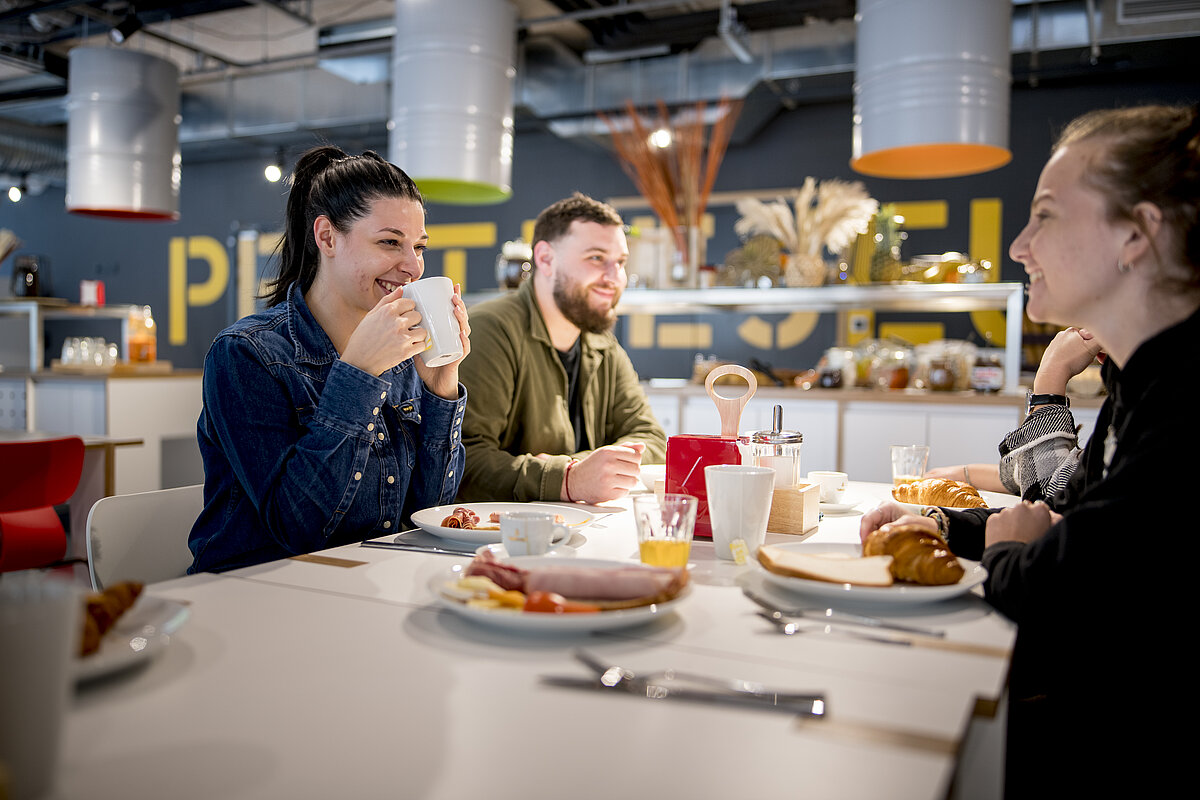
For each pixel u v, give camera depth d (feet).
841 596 2.91
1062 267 3.20
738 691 2.14
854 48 15.98
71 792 1.58
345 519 4.39
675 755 1.79
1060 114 17.35
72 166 17.69
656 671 2.29
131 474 15.94
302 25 20.51
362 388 4.16
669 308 15.34
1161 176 2.96
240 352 4.37
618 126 18.24
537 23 16.38
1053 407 4.75
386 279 4.87
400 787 1.63
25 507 8.38
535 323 6.73
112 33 17.35
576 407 7.20
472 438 5.98
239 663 2.29
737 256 14.20
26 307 18.69
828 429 12.85
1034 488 4.62
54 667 1.54
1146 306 3.07
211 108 22.27
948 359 12.89
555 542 3.81
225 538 4.37
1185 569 2.62
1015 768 3.00
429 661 2.34
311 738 1.84
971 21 10.61
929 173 12.20
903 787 1.67
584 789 1.64
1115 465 3.02
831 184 13.48
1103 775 2.71
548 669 2.29
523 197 22.35
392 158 13.87
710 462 4.26
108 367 16.55
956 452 12.13
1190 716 2.60
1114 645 2.70
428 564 3.50
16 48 20.92
